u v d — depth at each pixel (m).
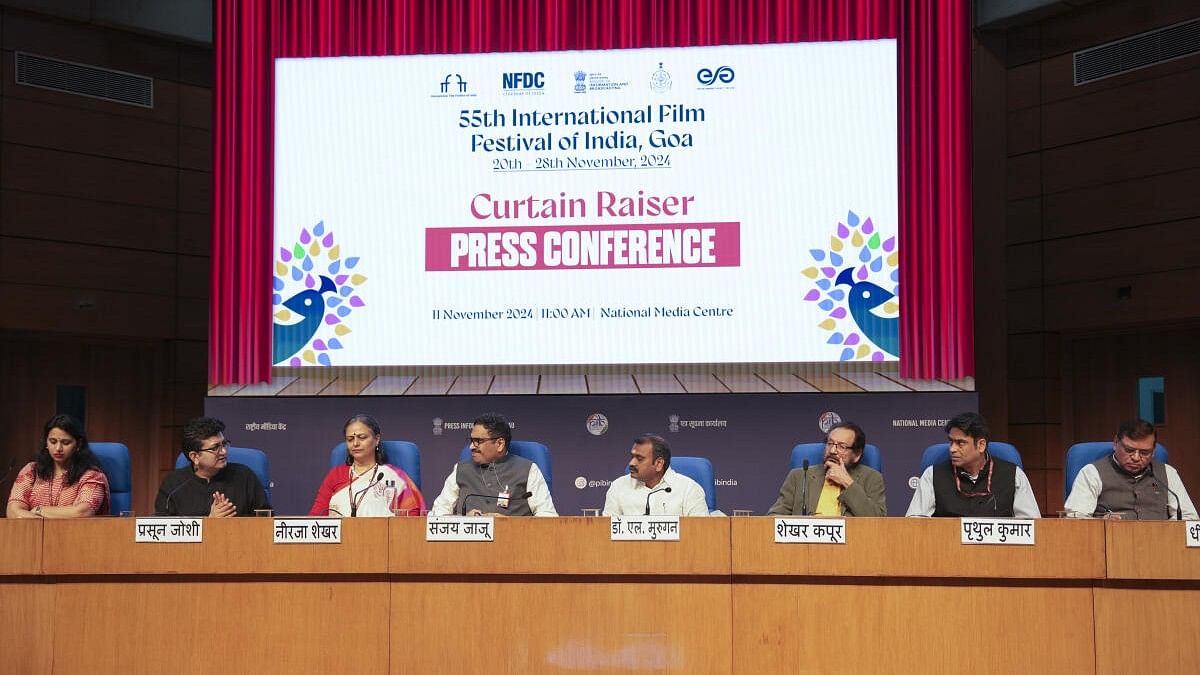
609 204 5.44
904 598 2.54
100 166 5.99
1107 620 2.50
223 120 5.56
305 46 5.59
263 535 2.66
